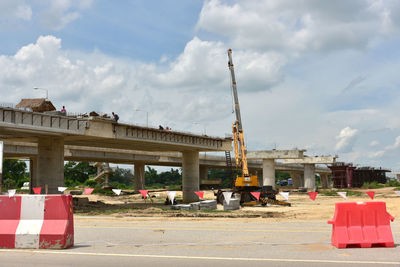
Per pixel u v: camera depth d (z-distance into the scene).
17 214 12.80
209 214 29.75
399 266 9.72
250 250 12.39
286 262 10.27
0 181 24.09
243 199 42.56
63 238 12.51
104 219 24.95
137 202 55.84
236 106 49.34
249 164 116.88
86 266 9.96
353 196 67.00
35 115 35.00
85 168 157.38
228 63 52.81
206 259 10.81
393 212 29.31
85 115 40.56
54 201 12.83
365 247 12.45
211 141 58.94
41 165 40.69
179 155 96.69
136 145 52.75
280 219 24.88
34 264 10.21
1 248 12.48
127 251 12.26
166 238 15.52
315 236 15.81
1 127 33.50
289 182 191.88
